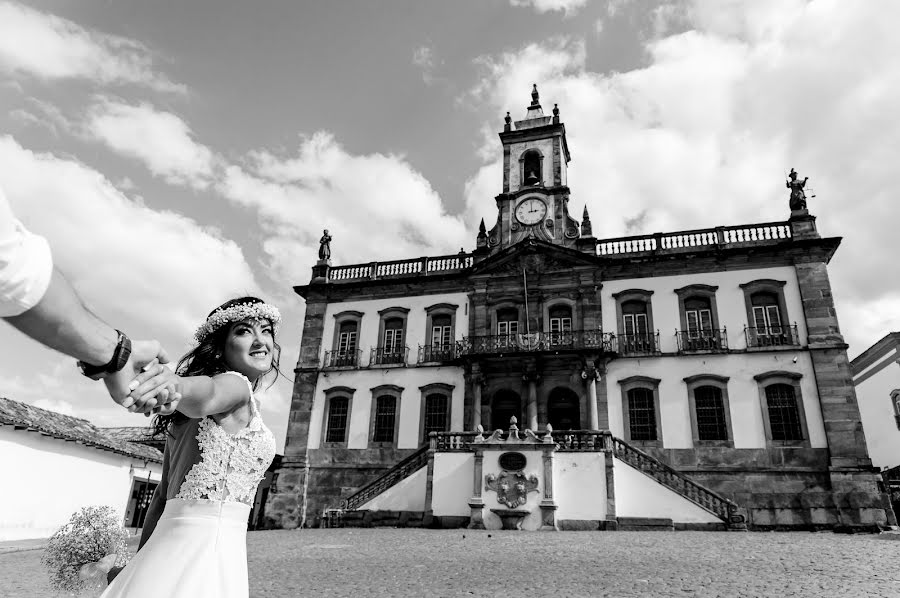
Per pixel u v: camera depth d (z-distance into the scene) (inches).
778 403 932.6
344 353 1178.0
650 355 995.9
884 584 318.7
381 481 912.9
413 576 370.3
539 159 1221.7
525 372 1024.9
